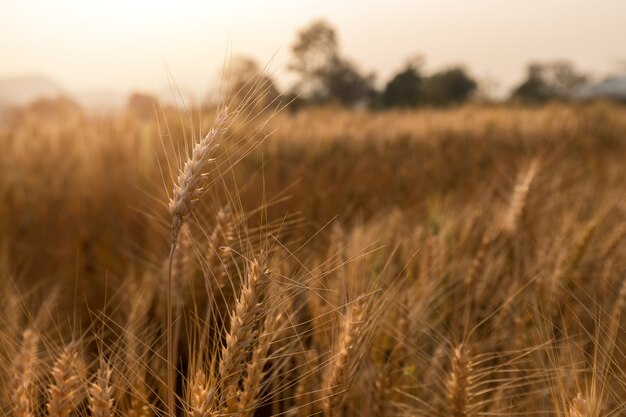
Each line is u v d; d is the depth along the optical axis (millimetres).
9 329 2123
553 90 31609
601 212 4023
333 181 5676
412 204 5332
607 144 11328
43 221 4445
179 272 2201
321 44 46188
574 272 2955
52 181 5059
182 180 1280
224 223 1918
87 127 6211
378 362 2213
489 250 3012
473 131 9812
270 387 2113
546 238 3664
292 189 4531
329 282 2260
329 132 7711
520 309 2572
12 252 3994
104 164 5199
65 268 3760
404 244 3119
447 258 3057
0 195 4625
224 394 1332
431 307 2660
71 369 1536
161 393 2016
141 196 4203
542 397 2201
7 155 5547
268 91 1343
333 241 2686
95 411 1406
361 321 1729
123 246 3947
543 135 10211
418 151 8047
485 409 2246
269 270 1333
